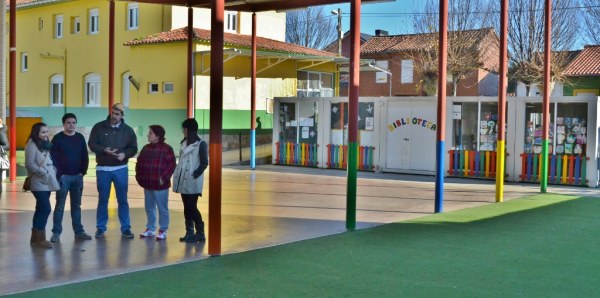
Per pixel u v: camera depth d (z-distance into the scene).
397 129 20.61
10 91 16.66
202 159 9.16
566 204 13.62
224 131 23.88
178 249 8.75
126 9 29.36
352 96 10.45
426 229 10.42
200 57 24.67
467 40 39.72
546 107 15.76
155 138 9.42
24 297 6.37
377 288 6.80
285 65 27.22
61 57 32.91
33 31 34.50
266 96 26.42
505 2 13.76
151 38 25.95
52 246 8.77
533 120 18.34
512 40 37.62
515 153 18.52
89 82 31.88
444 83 12.27
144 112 26.45
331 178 18.98
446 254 8.52
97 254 8.40
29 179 8.76
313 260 8.10
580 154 17.48
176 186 9.17
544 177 15.95
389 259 8.19
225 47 24.52
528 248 8.95
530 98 18.30
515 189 16.64
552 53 37.59
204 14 28.23
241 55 23.98
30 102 34.84
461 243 9.26
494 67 44.47
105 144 9.35
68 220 10.96
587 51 40.44
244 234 9.91
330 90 30.20
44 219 8.78
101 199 9.47
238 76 25.39
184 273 7.39
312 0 16.95
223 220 11.20
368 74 49.09
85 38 31.66
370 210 12.65
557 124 17.86
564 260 8.21
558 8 37.62
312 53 27.94
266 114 26.38
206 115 24.91
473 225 10.84
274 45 27.28
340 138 22.02
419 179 18.95
